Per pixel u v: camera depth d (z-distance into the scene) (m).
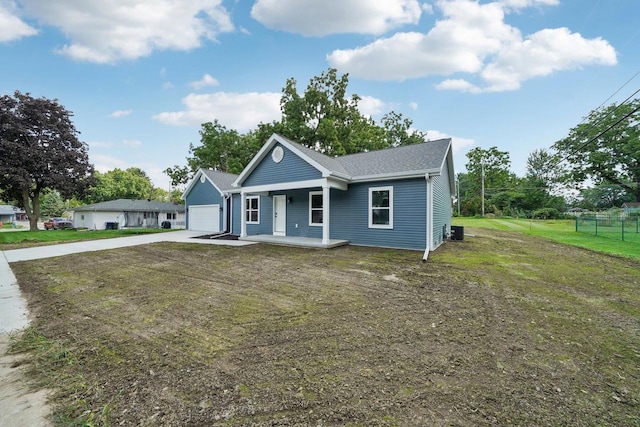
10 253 11.03
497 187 45.03
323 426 2.00
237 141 32.34
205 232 19.50
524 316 4.14
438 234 11.38
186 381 2.60
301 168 11.05
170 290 5.66
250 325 3.89
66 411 2.23
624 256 9.27
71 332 3.76
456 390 2.41
